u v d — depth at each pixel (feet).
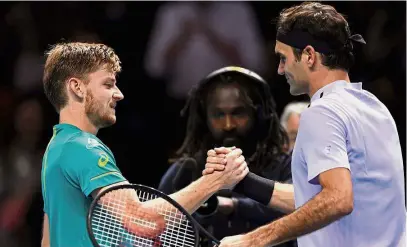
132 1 45.80
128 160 43.50
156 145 43.62
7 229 38.55
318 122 17.63
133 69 44.91
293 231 17.24
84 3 46.03
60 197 18.72
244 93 23.79
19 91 45.11
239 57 42.65
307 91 19.26
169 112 43.34
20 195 39.78
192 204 19.70
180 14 42.73
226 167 20.33
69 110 19.42
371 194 17.94
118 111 44.06
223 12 42.65
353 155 17.80
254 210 23.16
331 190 17.04
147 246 18.98
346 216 17.90
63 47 19.61
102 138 43.62
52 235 19.12
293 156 18.34
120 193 18.62
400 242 18.38
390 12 43.50
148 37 45.60
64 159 18.66
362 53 43.14
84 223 18.57
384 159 18.07
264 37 43.62
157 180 43.42
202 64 42.45
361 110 18.17
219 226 23.18
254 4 43.50
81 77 19.21
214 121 23.89
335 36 18.56
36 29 45.80
